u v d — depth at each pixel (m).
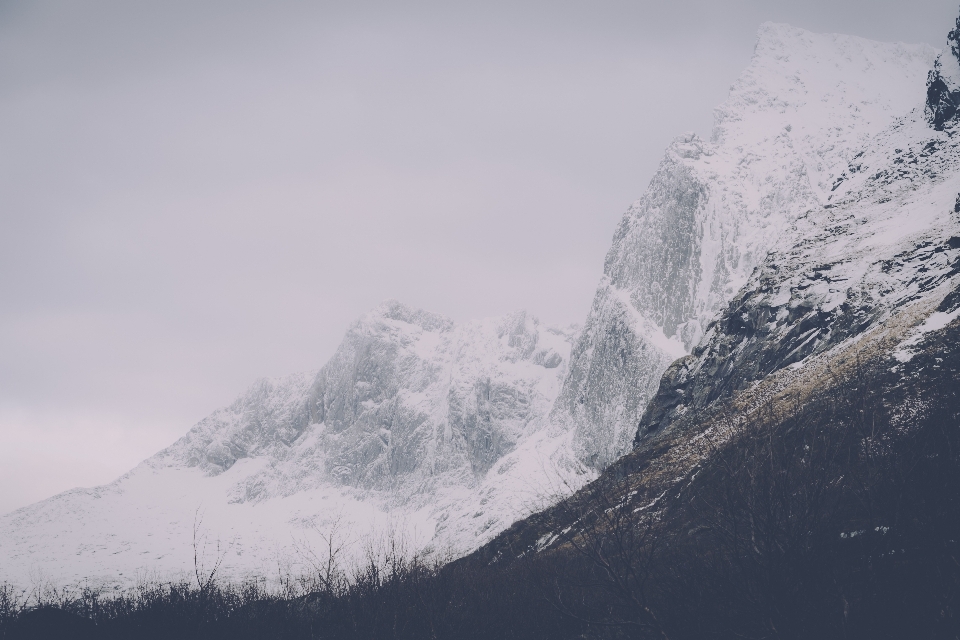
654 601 50.22
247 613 89.75
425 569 87.88
